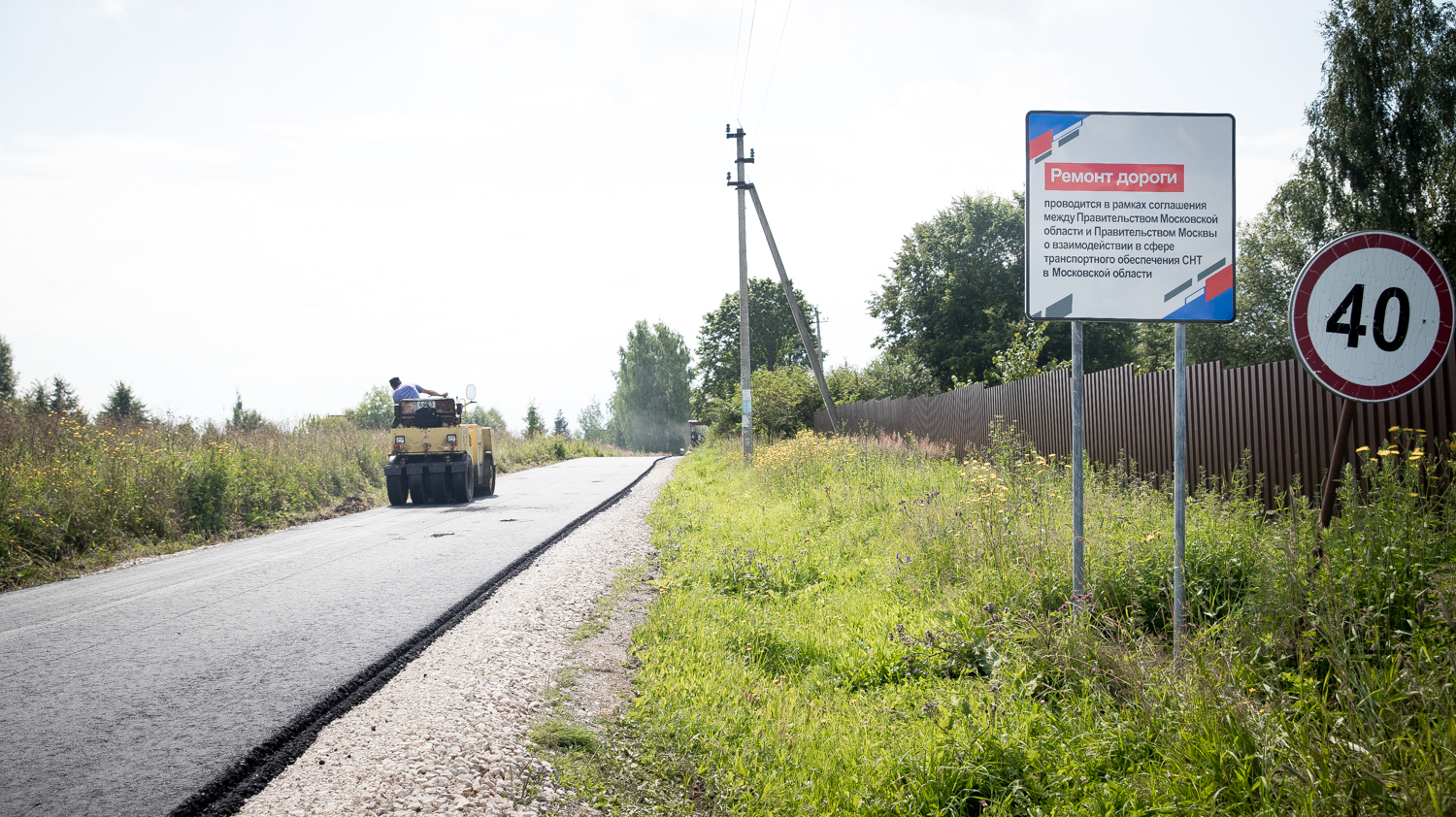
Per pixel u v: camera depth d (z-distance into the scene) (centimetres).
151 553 1034
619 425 8175
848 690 490
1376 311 382
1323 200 2444
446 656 520
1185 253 457
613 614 645
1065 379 1240
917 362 3453
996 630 489
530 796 333
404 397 1711
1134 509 668
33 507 991
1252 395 748
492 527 1177
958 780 335
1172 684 350
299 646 534
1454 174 2167
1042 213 457
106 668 491
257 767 353
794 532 1006
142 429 1638
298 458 1750
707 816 340
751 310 6334
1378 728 280
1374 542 394
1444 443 505
